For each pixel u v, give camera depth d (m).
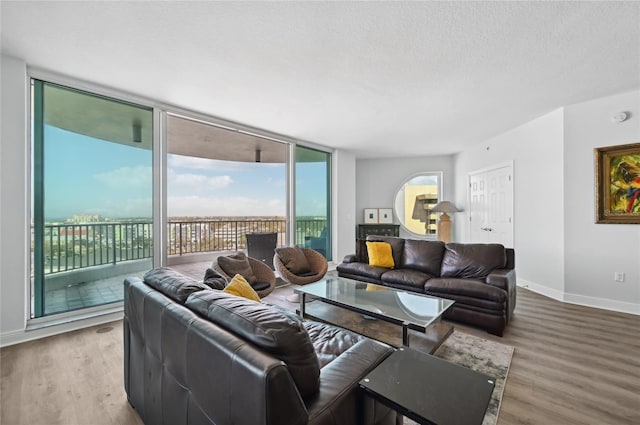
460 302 2.78
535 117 3.90
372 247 3.93
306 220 5.32
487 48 2.20
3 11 1.78
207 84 2.83
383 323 2.67
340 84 2.83
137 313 1.46
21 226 2.41
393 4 1.73
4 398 1.66
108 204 3.00
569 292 3.51
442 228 6.00
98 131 2.94
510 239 4.52
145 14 1.82
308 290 2.90
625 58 2.35
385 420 1.19
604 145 3.24
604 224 3.27
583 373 1.94
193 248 6.55
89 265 2.88
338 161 5.80
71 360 2.10
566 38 2.07
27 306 2.55
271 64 2.44
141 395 1.43
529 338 2.49
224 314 1.02
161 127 3.33
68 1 1.69
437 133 4.66
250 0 1.69
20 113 2.39
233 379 0.81
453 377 1.04
